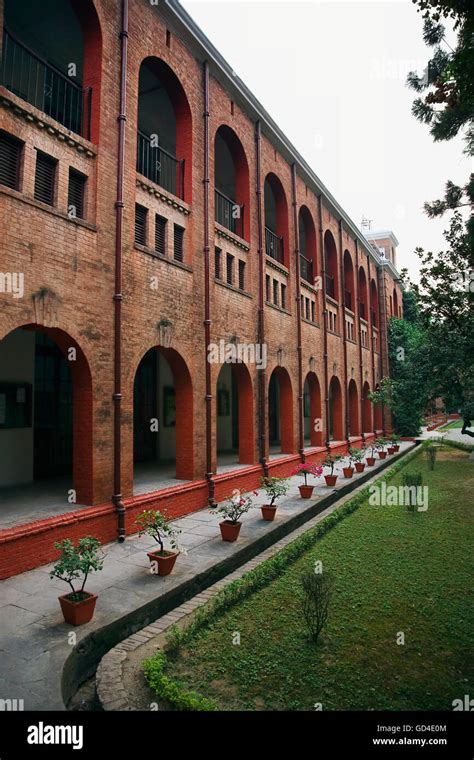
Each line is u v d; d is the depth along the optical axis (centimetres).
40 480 1074
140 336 897
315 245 1945
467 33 564
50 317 711
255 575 705
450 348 1083
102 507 788
